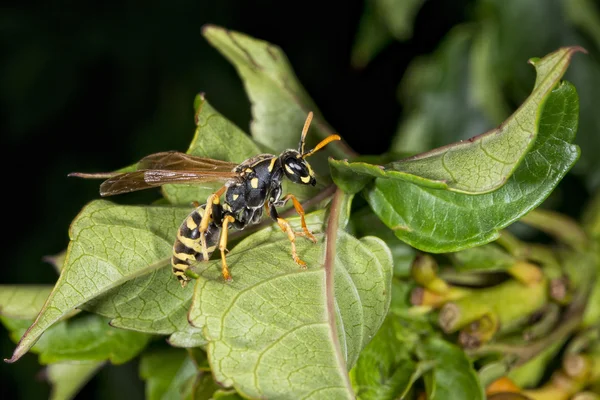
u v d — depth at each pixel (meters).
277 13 0.29
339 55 0.28
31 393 0.28
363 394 0.18
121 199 0.27
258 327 0.17
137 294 0.18
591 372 0.19
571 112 0.17
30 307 0.19
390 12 0.23
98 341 0.19
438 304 0.19
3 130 0.30
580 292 0.19
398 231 0.18
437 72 0.23
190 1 0.29
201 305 0.17
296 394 0.17
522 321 0.19
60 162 0.31
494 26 0.22
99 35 0.30
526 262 0.19
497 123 0.23
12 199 0.31
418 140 0.23
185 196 0.19
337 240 0.18
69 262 0.17
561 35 0.22
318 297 0.17
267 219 0.19
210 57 0.29
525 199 0.17
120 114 0.30
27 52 0.30
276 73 0.20
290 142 0.20
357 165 0.17
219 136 0.19
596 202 0.21
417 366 0.18
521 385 0.19
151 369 0.19
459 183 0.17
